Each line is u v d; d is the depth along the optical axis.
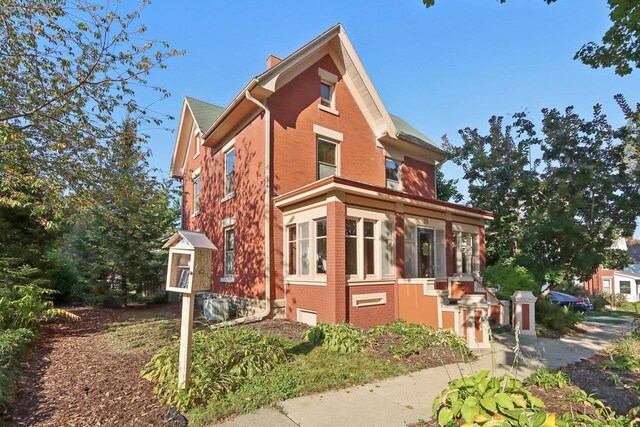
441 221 12.31
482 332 8.18
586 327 12.19
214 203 14.73
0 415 4.25
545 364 6.81
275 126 11.19
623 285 30.62
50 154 8.39
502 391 3.53
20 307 8.29
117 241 15.70
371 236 10.07
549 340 9.34
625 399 4.75
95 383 5.29
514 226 14.65
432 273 11.94
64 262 17.69
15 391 4.97
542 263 13.42
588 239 12.74
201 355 5.30
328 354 6.60
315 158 12.04
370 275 9.86
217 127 13.09
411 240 11.14
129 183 9.52
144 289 17.05
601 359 7.29
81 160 8.73
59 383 5.32
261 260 10.79
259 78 10.42
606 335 10.55
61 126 8.38
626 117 12.49
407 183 15.09
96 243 16.00
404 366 6.19
